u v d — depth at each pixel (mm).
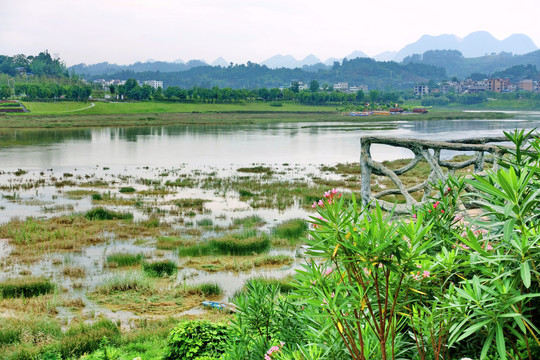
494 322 2482
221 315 13258
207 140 79125
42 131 94375
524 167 3191
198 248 19656
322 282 3043
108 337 11430
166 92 189000
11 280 15945
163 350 10070
